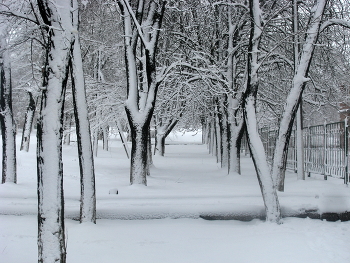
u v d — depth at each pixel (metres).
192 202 9.01
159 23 12.49
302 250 6.36
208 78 15.84
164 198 9.66
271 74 18.69
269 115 25.91
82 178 7.93
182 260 6.09
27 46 13.77
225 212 8.64
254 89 9.09
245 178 15.52
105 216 8.49
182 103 20.00
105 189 11.64
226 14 18.06
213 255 6.31
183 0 15.09
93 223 7.89
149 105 12.20
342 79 18.72
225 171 18.09
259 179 8.47
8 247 6.78
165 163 24.84
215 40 18.06
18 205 8.84
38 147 4.76
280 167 10.77
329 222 8.48
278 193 10.23
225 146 18.89
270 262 5.88
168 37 17.69
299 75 10.66
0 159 17.53
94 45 19.41
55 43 5.00
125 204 8.86
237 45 16.55
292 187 11.68
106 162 23.34
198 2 16.95
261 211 8.69
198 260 6.09
